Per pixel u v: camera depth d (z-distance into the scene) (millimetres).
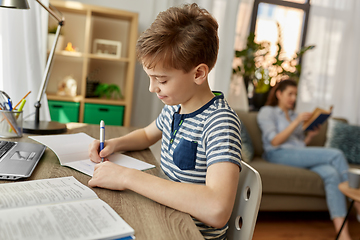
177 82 711
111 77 2727
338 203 2041
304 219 2283
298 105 3062
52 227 469
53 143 938
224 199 609
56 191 607
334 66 3105
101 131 916
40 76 1711
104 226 493
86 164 838
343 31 3080
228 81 2766
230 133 710
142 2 2689
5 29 1654
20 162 763
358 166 2514
